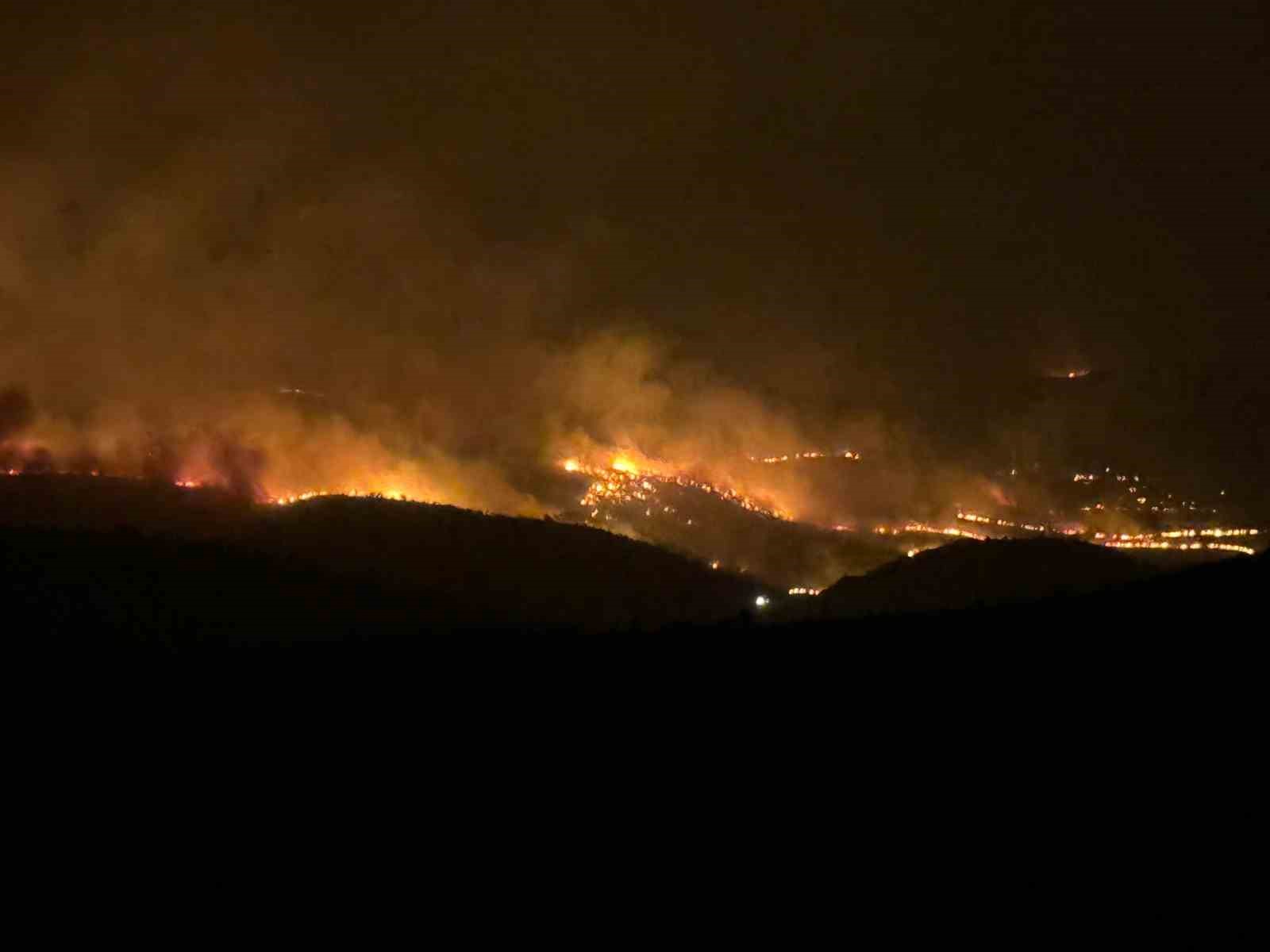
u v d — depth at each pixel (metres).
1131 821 8.84
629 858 9.27
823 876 8.73
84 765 11.44
